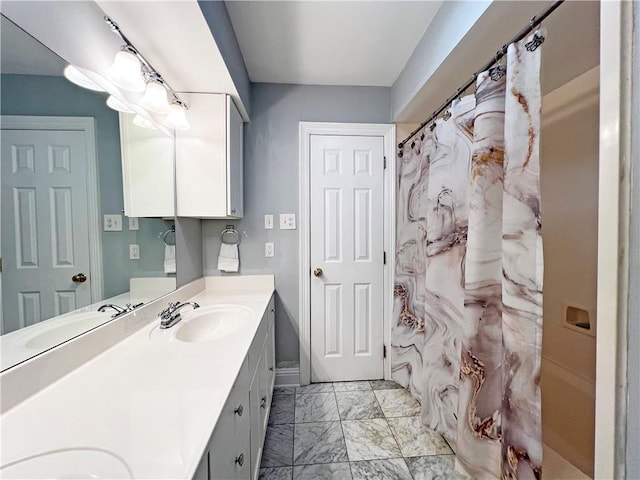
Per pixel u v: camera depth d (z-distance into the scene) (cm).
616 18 50
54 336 80
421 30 155
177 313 133
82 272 92
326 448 154
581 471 135
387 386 216
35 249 76
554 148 149
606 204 53
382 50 172
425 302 162
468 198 132
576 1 96
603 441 54
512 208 98
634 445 51
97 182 100
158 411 65
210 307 155
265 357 156
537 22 90
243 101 179
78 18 91
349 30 154
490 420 114
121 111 114
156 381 78
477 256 114
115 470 50
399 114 201
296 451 152
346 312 221
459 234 138
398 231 211
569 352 143
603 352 54
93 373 83
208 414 64
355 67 190
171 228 157
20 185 72
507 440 101
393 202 217
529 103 94
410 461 146
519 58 96
